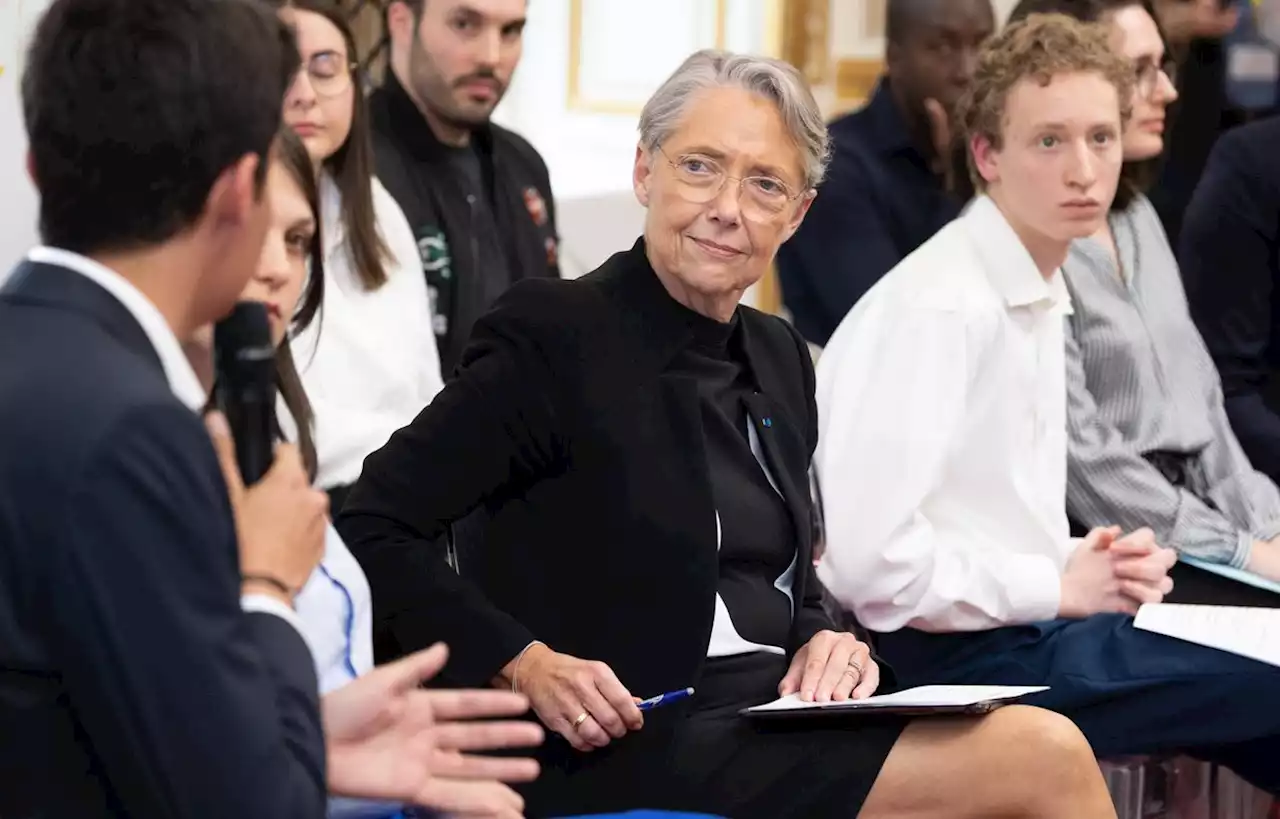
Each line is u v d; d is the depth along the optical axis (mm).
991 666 5703
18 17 5836
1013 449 5828
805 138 4602
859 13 11922
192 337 3100
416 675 3369
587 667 4227
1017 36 6055
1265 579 6297
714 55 4637
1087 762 4305
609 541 4418
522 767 3469
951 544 5762
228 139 2709
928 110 8758
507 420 4402
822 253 8805
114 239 2705
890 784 4344
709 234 4488
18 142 5934
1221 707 5500
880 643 5938
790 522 4766
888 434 5605
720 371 4742
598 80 11555
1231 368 8023
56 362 2582
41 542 2488
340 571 3697
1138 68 6973
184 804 2525
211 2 2734
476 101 7449
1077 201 5805
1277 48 10203
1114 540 5871
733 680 4574
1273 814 6574
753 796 4359
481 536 4629
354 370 6160
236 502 2875
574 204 10562
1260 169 7957
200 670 2525
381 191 6738
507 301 4523
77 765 2617
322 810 2729
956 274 5832
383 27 8281
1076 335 6570
